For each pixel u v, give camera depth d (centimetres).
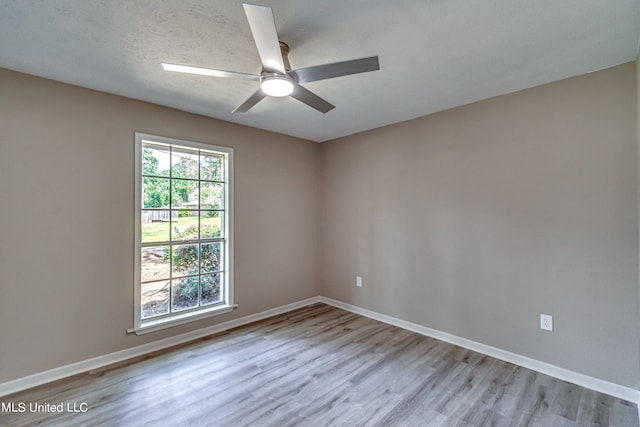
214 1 149
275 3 150
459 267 297
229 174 342
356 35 179
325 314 390
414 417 195
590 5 154
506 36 181
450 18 164
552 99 241
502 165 267
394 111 309
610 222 217
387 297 360
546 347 245
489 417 194
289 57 203
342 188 412
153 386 227
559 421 190
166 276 302
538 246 248
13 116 220
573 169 232
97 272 256
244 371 249
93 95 253
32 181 227
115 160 264
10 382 219
